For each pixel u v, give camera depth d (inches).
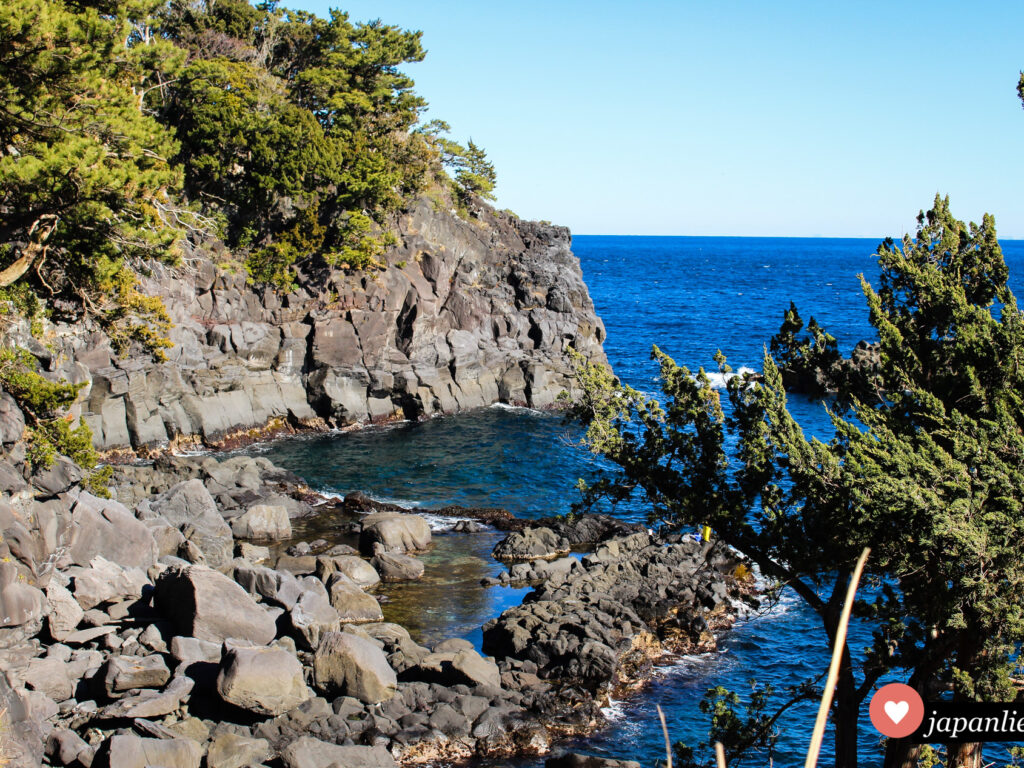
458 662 1258.6
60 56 1256.2
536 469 2615.7
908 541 718.5
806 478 821.2
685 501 885.2
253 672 1095.6
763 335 5531.5
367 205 3351.4
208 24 3634.4
